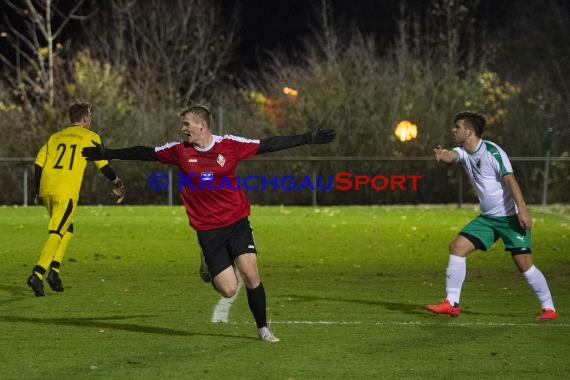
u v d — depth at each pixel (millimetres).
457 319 23516
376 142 63469
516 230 23391
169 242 41250
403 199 63531
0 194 62812
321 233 45125
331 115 63125
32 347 20172
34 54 81875
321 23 87625
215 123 63094
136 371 18094
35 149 62781
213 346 20266
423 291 28109
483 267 33531
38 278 25938
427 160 61156
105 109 62656
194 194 20219
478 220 23781
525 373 18094
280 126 63406
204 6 86688
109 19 88000
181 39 85812
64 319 23344
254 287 20594
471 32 78375
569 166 63250
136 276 31094
